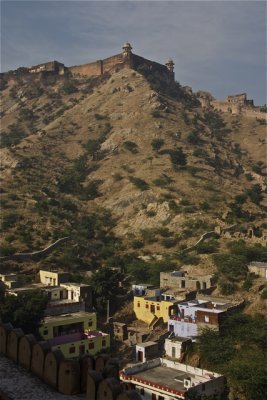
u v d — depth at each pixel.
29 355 13.94
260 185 129.62
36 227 90.81
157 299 62.66
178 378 40.19
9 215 92.88
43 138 147.38
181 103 184.12
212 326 50.41
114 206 108.25
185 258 76.19
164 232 92.94
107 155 137.38
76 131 155.25
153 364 43.44
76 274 70.56
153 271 72.31
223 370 41.72
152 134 143.25
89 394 12.30
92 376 12.31
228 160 143.25
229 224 91.88
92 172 128.75
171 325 54.12
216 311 51.31
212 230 89.88
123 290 67.50
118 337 56.84
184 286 67.19
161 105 160.00
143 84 174.75
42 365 13.42
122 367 48.19
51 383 13.05
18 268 73.31
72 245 85.00
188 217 96.00
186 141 143.50
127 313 62.75
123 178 120.38
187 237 89.31
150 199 107.06
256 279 64.81
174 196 106.94
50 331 50.62
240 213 96.88
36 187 113.12
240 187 121.19
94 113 164.88
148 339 55.16
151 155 131.00
